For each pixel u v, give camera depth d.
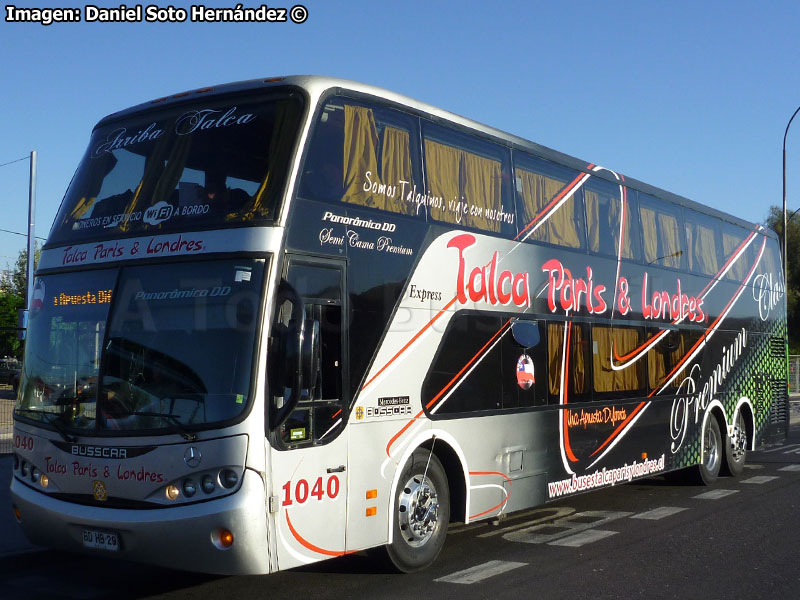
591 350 10.77
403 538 7.95
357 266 7.44
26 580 7.98
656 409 12.19
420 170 8.34
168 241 6.95
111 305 7.01
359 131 7.68
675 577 7.89
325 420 7.01
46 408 7.18
